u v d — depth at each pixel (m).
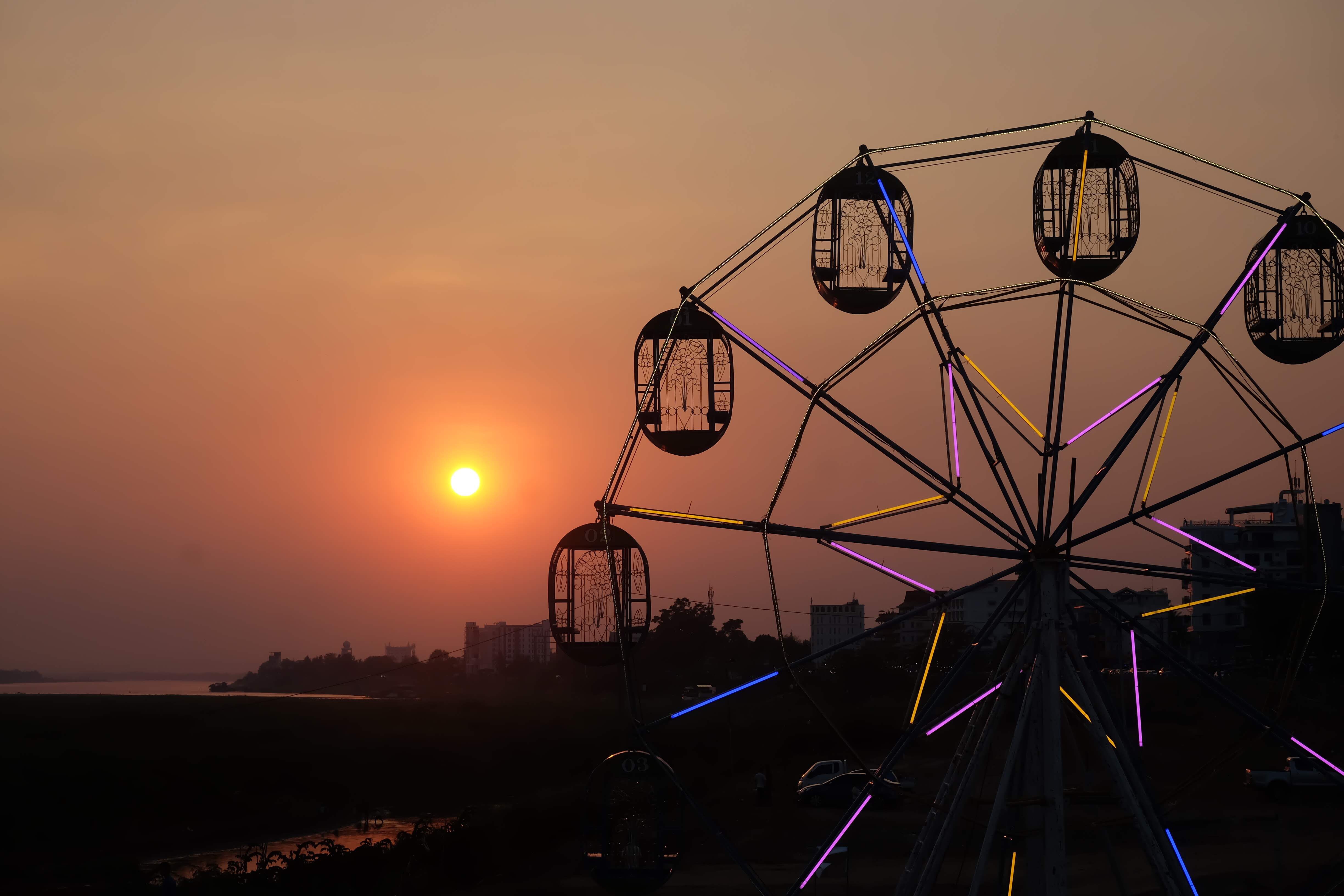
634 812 18.09
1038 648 17.00
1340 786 47.03
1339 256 19.42
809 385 18.84
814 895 33.16
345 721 100.50
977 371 18.25
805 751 69.81
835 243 19.69
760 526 17.73
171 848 53.28
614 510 18.78
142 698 150.88
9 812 53.22
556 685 182.75
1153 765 54.47
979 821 42.12
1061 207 19.08
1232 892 31.05
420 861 39.47
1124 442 17.84
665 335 19.72
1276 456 17.50
